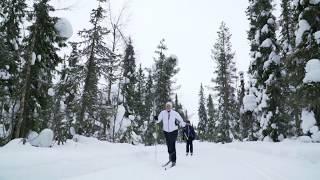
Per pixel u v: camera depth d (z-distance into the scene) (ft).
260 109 75.87
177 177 26.02
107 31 74.54
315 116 49.42
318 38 47.47
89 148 49.44
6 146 35.32
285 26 81.61
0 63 45.85
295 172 26.37
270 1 79.92
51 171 24.39
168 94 138.10
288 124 77.20
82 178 24.08
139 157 41.78
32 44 53.31
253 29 96.12
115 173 26.99
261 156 41.57
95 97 71.61
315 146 40.37
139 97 137.49
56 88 65.16
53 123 54.54
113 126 91.25
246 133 126.21
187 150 52.65
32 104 58.34
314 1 48.93
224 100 134.00
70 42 72.84
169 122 34.73
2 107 51.29
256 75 83.92
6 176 21.24
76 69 71.41
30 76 57.26
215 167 32.78
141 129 140.26
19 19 53.42
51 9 51.49
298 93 48.98
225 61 136.56
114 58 75.46
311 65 46.85
